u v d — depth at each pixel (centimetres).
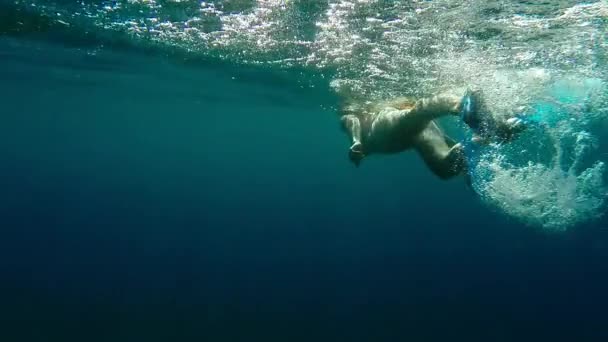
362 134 739
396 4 650
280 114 3528
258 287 2855
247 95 2430
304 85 1525
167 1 788
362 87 1166
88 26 1048
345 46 911
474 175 556
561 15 638
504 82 777
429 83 1011
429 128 639
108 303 2330
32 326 1959
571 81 839
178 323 2091
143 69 1748
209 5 780
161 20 921
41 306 2225
